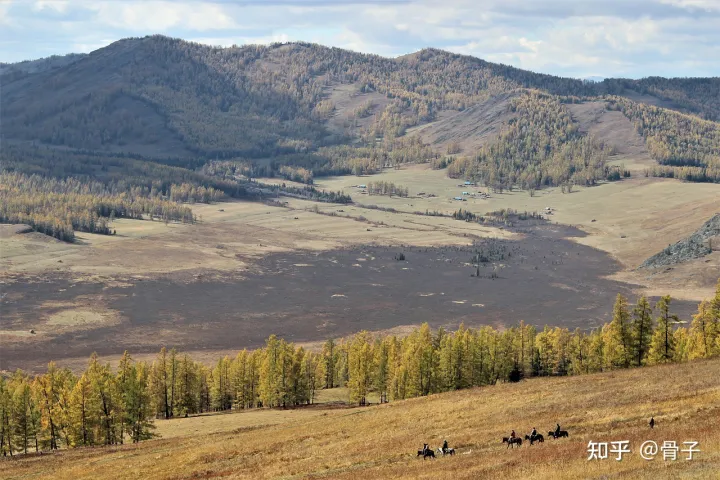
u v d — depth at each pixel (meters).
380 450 65.75
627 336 112.81
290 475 61.56
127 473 73.25
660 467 43.41
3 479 78.06
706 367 82.62
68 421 102.56
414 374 115.69
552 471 46.25
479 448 60.41
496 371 127.31
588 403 71.62
